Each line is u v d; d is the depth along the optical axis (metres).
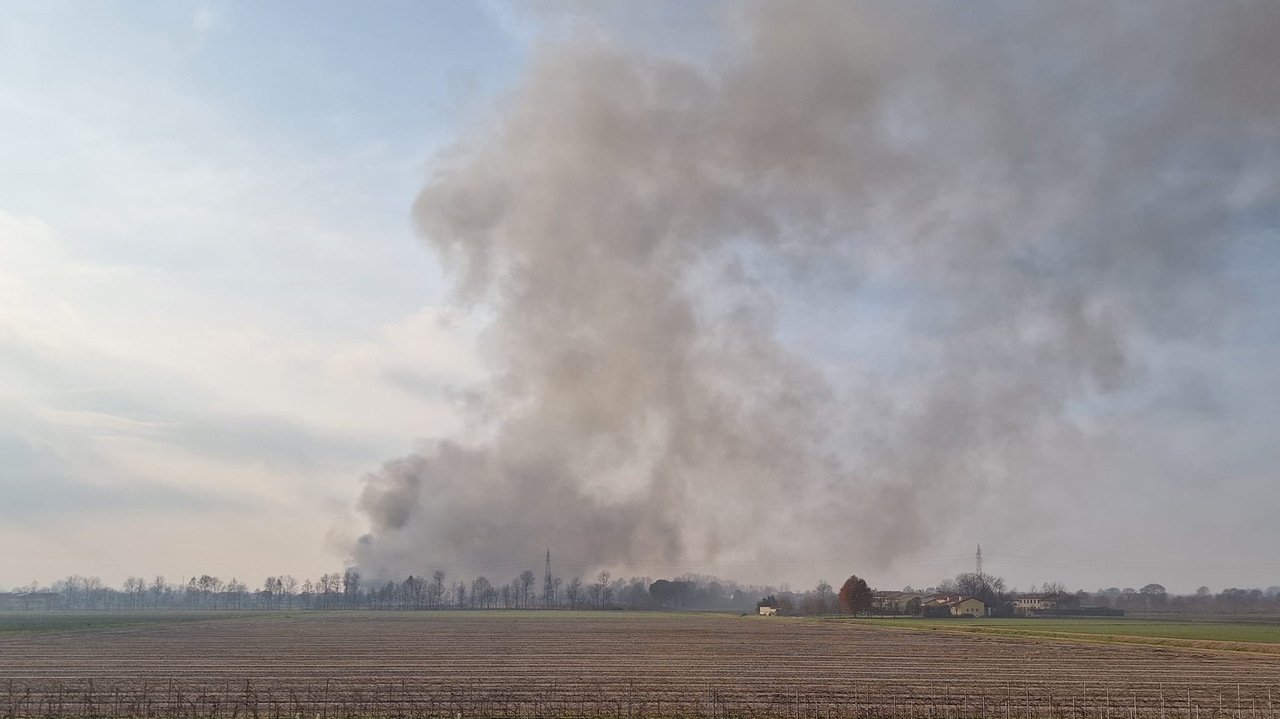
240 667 77.12
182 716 50.94
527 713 51.22
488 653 93.06
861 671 74.44
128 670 74.75
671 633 136.75
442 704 54.00
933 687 63.62
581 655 90.56
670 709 52.62
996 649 100.69
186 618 199.62
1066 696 59.12
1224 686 65.56
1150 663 83.19
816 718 50.22
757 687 62.97
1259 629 151.75
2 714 50.75
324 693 58.22
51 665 79.25
